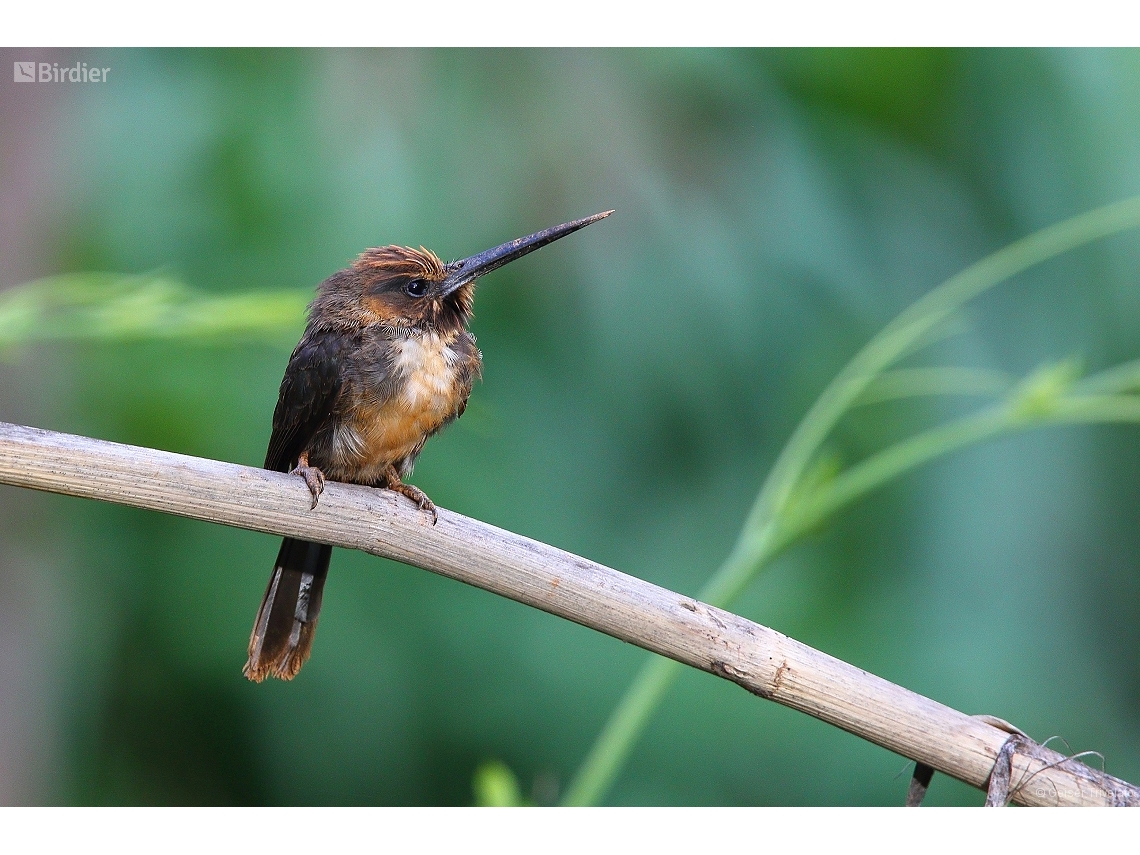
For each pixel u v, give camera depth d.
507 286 11.09
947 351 11.45
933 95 12.12
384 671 10.73
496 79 11.13
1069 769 4.59
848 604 11.28
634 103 11.30
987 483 11.59
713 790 10.84
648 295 11.02
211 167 10.35
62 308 6.84
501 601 11.13
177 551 10.94
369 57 10.90
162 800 10.84
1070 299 11.88
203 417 10.20
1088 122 11.66
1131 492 12.07
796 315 11.32
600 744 6.19
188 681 10.93
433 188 10.66
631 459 11.29
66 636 10.10
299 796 10.79
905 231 11.84
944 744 4.59
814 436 6.79
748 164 11.41
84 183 9.80
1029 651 11.12
